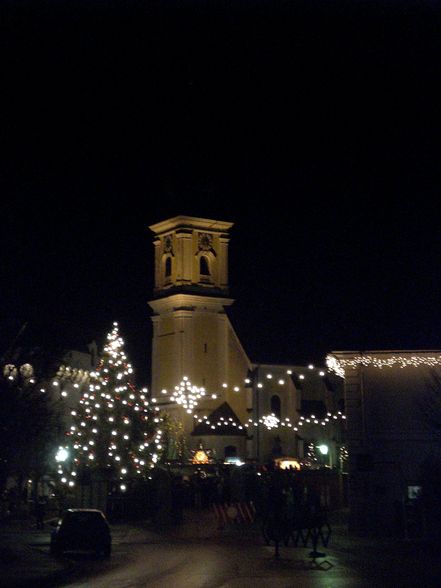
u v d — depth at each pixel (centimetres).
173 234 9075
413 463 4144
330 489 5484
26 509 5175
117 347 6091
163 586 2253
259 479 5262
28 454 3453
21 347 3027
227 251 9194
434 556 3114
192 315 8869
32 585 2320
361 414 4206
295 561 2983
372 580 2398
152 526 4803
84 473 5362
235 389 8912
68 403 6300
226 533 4394
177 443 7750
